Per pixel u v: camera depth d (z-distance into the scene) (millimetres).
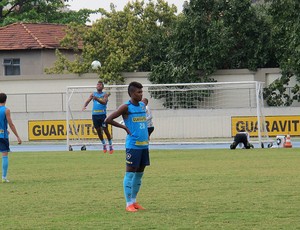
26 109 56562
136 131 17156
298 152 36156
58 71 62000
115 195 20078
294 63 52188
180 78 54719
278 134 48812
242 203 17828
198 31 55000
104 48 61125
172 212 16688
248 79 55156
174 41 55906
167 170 27188
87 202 18734
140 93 17297
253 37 56500
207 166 28625
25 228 14977
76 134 48531
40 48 65562
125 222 15445
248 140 41438
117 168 28844
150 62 60156
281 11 53719
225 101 53219
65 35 66750
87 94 55812
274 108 49938
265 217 15711
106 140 49156
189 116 51094
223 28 55000
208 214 16250
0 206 18297
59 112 53875
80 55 67062
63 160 34094
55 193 20812
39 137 51906
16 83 58375
